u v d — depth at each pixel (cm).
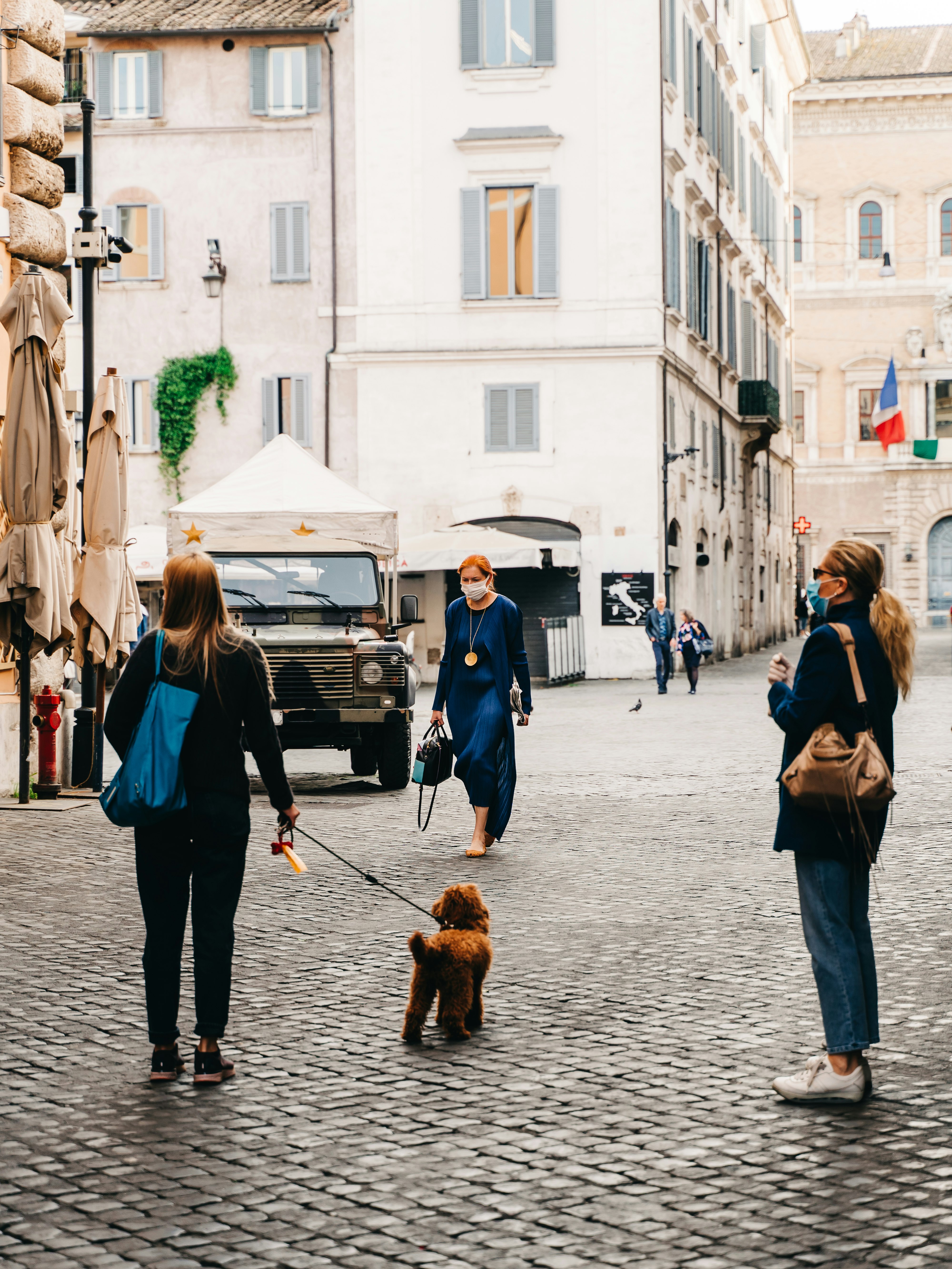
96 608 1433
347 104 3412
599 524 3366
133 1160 491
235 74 3441
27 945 812
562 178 3362
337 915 886
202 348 3459
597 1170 477
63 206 3503
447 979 625
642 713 2464
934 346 6481
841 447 6556
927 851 1088
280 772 586
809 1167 476
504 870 1030
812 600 579
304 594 1608
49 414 1318
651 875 1010
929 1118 521
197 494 3466
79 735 1471
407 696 1491
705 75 3975
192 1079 578
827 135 6550
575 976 735
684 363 3588
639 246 3344
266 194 3438
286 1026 652
